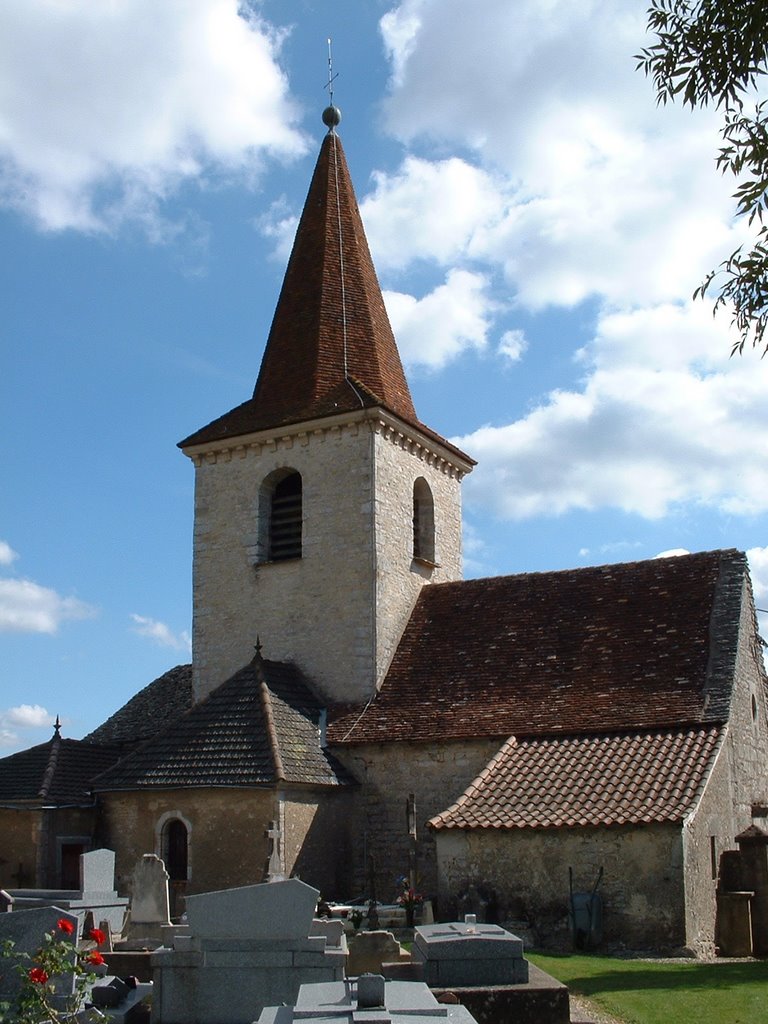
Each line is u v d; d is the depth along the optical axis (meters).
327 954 13.24
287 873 21.78
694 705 22.47
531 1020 11.80
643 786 20.36
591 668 24.48
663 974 15.88
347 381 28.23
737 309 11.16
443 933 13.23
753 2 10.16
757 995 13.79
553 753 22.23
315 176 31.50
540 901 19.91
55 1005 12.55
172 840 22.92
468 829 20.56
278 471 28.38
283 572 27.67
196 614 28.56
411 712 24.95
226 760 22.70
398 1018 9.12
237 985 13.15
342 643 26.45
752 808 23.62
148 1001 13.66
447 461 30.69
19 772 25.80
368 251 31.12
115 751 27.94
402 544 28.02
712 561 26.09
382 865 23.80
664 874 19.08
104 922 17.00
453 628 27.16
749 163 10.97
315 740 24.39
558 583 27.41
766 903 20.41
